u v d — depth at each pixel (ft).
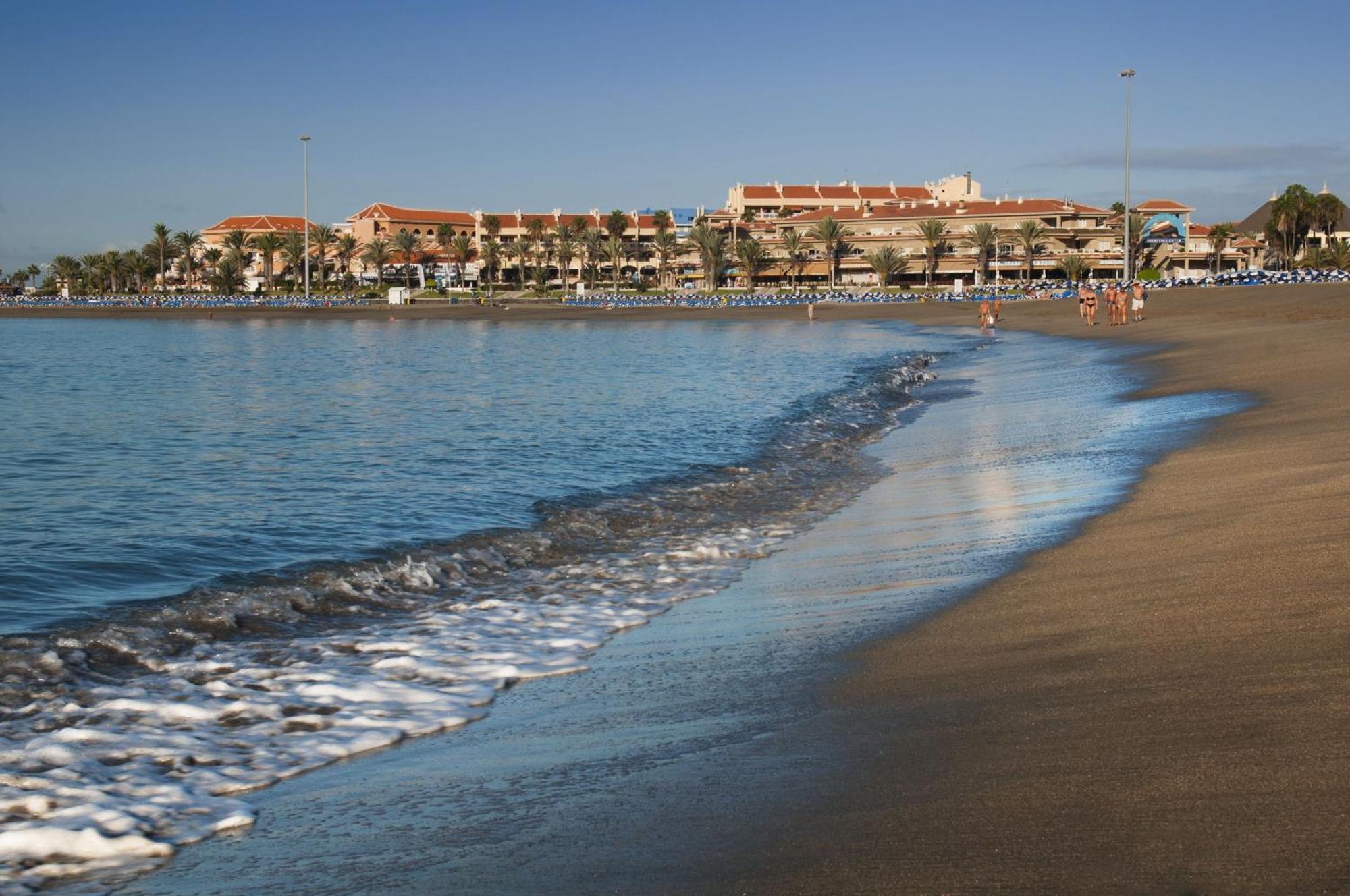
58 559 37.65
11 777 17.89
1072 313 225.76
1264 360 87.04
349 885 13.80
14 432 81.10
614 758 17.81
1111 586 26.11
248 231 585.63
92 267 610.24
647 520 43.65
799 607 28.43
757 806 15.21
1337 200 431.84
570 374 132.16
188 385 126.52
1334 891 11.16
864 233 475.31
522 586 33.12
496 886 13.43
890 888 12.31
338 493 51.24
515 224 599.57
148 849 15.25
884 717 18.69
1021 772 15.26
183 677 24.14
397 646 26.45
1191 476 40.42
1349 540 26.86
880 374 113.91
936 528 37.52
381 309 403.34
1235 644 20.17
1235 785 13.88
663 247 527.81
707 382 116.98
